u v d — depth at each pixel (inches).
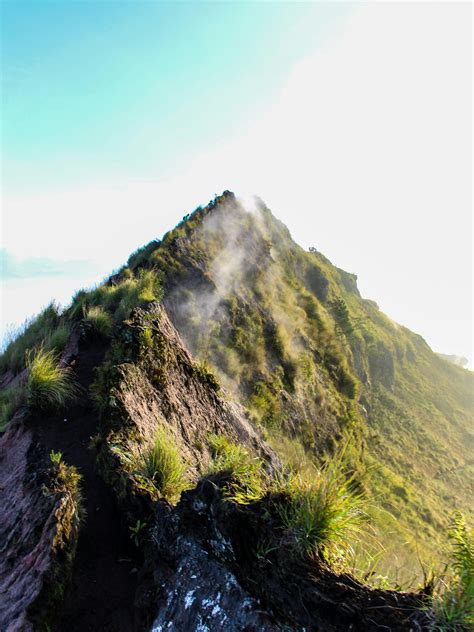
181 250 1016.2
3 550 190.5
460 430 2901.1
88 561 184.9
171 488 217.8
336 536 131.6
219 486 156.4
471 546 114.5
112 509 214.5
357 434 1315.2
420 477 1788.9
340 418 1225.4
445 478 2075.5
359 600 114.9
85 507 216.1
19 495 227.9
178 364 427.2
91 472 244.5
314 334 1493.6
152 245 1017.5
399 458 1838.1
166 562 161.9
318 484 137.5
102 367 363.3
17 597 158.9
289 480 147.6
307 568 124.6
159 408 341.4
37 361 346.6
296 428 927.0
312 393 1137.4
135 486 207.9
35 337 550.0
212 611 133.6
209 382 469.1
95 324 478.0
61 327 510.3
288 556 127.1
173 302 819.4
